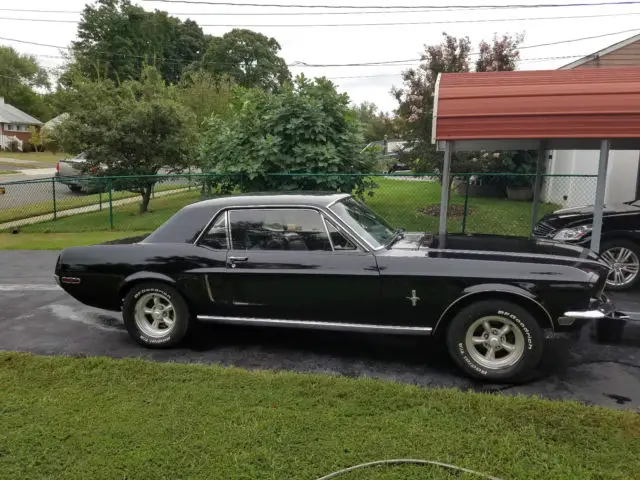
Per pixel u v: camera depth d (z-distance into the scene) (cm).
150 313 494
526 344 398
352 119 1136
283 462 286
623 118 544
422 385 405
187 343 509
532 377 418
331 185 1043
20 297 686
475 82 623
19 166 3750
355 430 318
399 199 1502
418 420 329
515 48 1697
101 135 1446
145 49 6644
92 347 498
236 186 1099
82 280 496
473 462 283
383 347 493
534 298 393
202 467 282
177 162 1541
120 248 491
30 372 414
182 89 2600
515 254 423
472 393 370
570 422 324
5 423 332
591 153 1359
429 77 1656
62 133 1461
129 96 1568
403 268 416
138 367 420
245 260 453
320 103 1068
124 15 6650
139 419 335
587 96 555
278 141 1027
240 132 1098
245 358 468
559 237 695
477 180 1633
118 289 488
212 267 462
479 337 413
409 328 427
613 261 680
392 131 2036
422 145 1644
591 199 1384
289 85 1103
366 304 429
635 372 427
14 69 7844
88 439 311
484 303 402
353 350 486
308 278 436
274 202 464
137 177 1258
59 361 435
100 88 1525
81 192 2041
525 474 273
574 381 410
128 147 1479
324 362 456
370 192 1123
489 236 522
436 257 419
